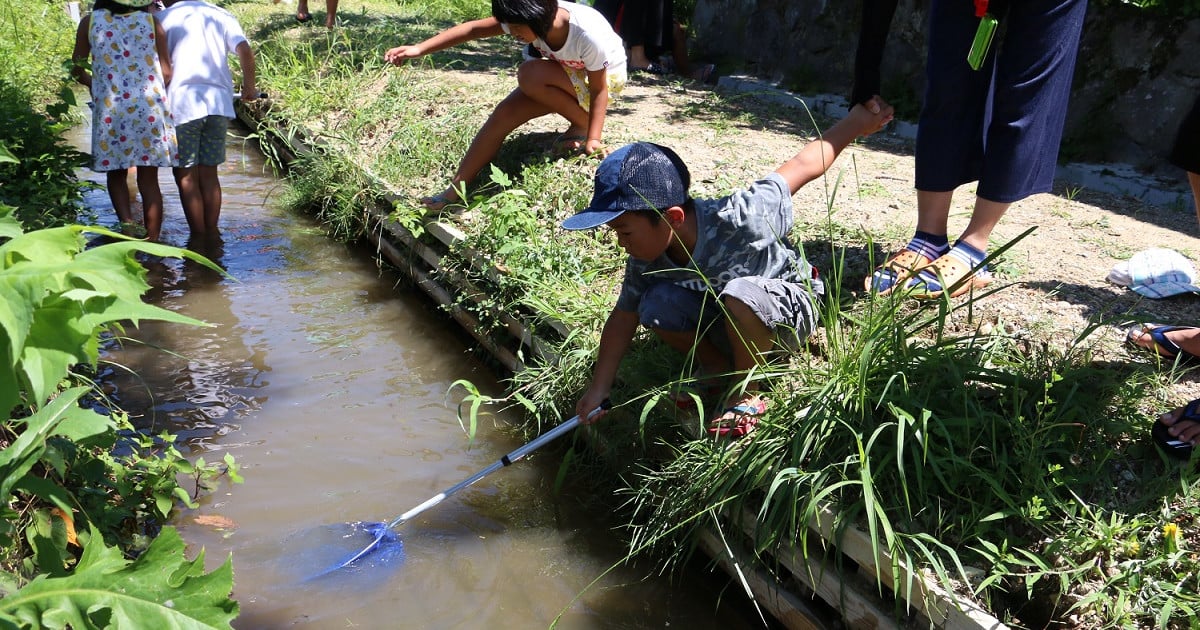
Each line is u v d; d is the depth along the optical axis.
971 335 3.74
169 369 4.82
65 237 1.89
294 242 6.60
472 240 5.10
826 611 3.17
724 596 3.45
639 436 3.81
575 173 5.68
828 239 4.76
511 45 10.73
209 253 6.33
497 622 3.28
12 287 1.71
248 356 4.99
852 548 2.99
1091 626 2.68
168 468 3.64
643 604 3.41
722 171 5.88
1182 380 3.43
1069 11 3.79
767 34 9.55
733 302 3.29
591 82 5.75
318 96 8.05
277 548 3.57
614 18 9.77
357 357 5.05
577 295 4.49
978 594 2.79
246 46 6.61
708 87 9.09
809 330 3.57
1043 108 3.88
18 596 1.89
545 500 3.96
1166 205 5.75
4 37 10.99
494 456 4.25
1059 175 6.46
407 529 3.74
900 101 7.86
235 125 9.84
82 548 3.15
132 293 1.85
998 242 4.73
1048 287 4.15
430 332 5.37
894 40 8.04
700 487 3.37
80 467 3.18
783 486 3.15
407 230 5.81
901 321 3.33
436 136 6.82
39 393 1.77
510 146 6.31
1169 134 6.14
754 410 3.42
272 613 3.26
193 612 1.93
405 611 3.31
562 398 4.14
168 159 6.22
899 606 2.87
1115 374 3.35
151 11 6.14
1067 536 2.84
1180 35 6.11
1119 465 3.06
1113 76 6.47
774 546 3.16
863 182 5.80
